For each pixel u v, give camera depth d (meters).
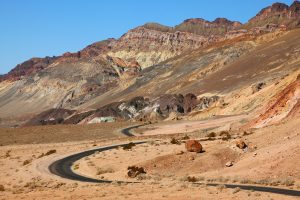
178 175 54.91
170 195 37.25
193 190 39.50
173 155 61.38
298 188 38.91
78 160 76.88
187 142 62.62
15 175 67.44
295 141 51.44
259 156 52.34
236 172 49.78
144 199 35.75
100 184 48.72
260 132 66.62
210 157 58.00
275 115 89.12
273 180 42.34
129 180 53.72
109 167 64.69
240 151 58.50
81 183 52.75
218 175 50.34
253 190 37.66
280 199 33.06
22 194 43.31
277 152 50.44
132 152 75.12
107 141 106.56
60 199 38.19
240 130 94.38
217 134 95.94
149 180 52.06
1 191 48.56
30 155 91.94
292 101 87.81
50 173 65.62
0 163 83.25
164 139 98.94
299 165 44.84
